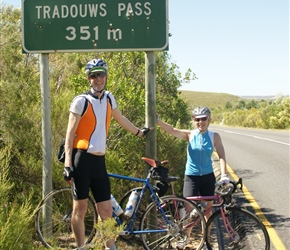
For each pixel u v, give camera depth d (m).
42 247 4.55
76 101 4.62
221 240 5.59
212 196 5.48
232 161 15.64
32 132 6.39
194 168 5.68
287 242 6.17
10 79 6.12
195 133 5.73
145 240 5.42
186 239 5.39
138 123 8.59
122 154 7.74
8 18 6.57
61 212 5.95
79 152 4.67
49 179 5.48
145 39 5.29
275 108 45.03
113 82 7.96
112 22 5.31
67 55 9.16
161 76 12.84
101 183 4.83
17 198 5.79
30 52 5.38
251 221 5.38
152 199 5.36
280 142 23.41
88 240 5.42
